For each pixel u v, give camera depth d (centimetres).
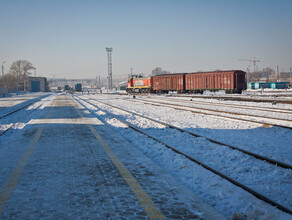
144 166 655
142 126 1399
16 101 4747
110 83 12150
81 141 981
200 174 602
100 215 402
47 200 457
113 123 1566
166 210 417
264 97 3434
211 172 612
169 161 721
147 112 2189
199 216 398
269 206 435
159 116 1870
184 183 557
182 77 5088
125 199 459
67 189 507
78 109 2569
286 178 573
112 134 1135
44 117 1866
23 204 441
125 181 548
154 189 504
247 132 1176
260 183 550
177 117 1791
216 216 399
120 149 845
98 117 1908
